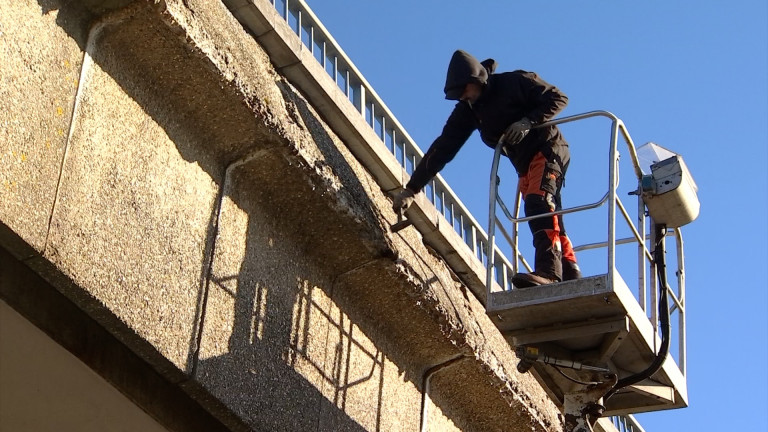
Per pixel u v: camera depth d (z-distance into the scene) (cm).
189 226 692
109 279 625
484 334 934
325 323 794
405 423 858
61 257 598
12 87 588
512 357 971
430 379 899
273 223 768
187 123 708
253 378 712
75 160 620
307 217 778
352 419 796
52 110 611
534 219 833
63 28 632
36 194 590
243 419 696
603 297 775
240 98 705
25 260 594
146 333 642
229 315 704
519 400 945
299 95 822
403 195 855
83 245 613
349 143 876
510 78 852
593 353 827
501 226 891
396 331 862
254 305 729
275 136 727
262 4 822
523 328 821
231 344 700
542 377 856
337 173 788
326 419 769
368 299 834
